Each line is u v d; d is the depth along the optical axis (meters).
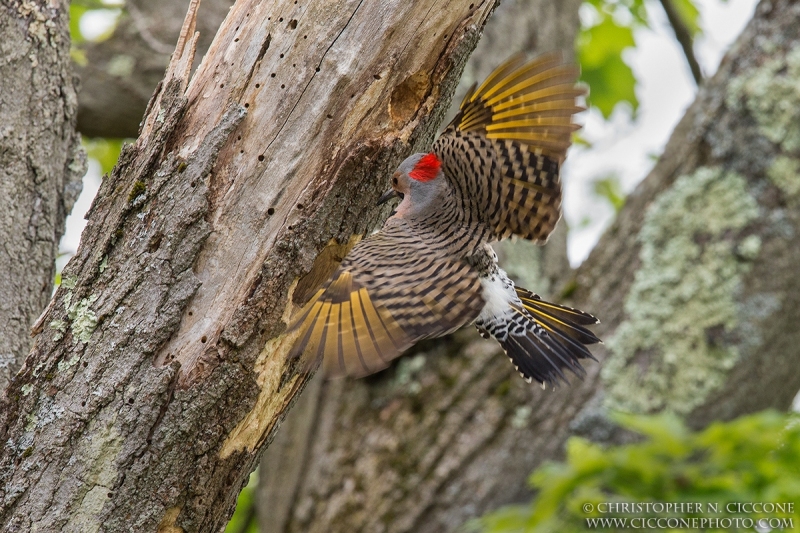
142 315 6.21
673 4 14.98
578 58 17.02
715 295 11.12
